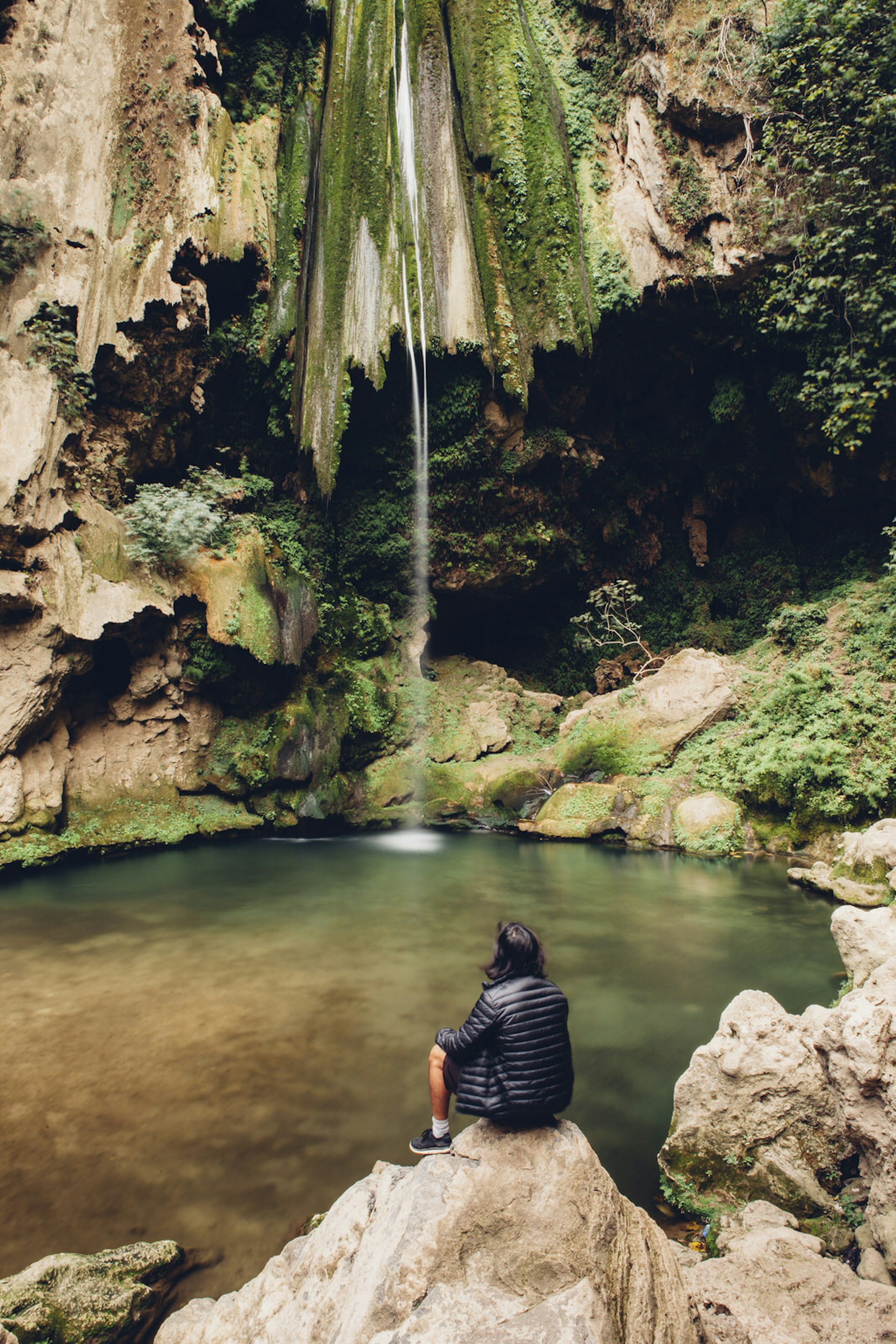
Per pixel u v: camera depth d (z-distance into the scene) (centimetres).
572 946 789
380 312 1566
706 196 1503
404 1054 545
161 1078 507
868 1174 380
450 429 1642
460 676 1838
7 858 1091
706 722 1400
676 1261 299
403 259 1598
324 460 1556
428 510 1706
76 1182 401
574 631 2000
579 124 1678
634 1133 459
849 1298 304
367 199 1611
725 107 1465
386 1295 247
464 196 1639
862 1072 359
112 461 1309
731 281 1505
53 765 1202
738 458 1788
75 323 1234
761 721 1322
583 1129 462
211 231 1362
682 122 1527
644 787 1357
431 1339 228
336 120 1631
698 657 1478
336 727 1483
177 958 740
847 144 1320
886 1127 354
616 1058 549
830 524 1758
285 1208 384
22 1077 507
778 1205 392
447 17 1686
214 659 1386
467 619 2025
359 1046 555
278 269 1485
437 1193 274
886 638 1309
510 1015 289
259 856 1228
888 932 500
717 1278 319
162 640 1345
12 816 1126
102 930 830
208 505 1369
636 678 1692
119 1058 534
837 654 1362
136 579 1251
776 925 857
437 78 1664
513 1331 229
